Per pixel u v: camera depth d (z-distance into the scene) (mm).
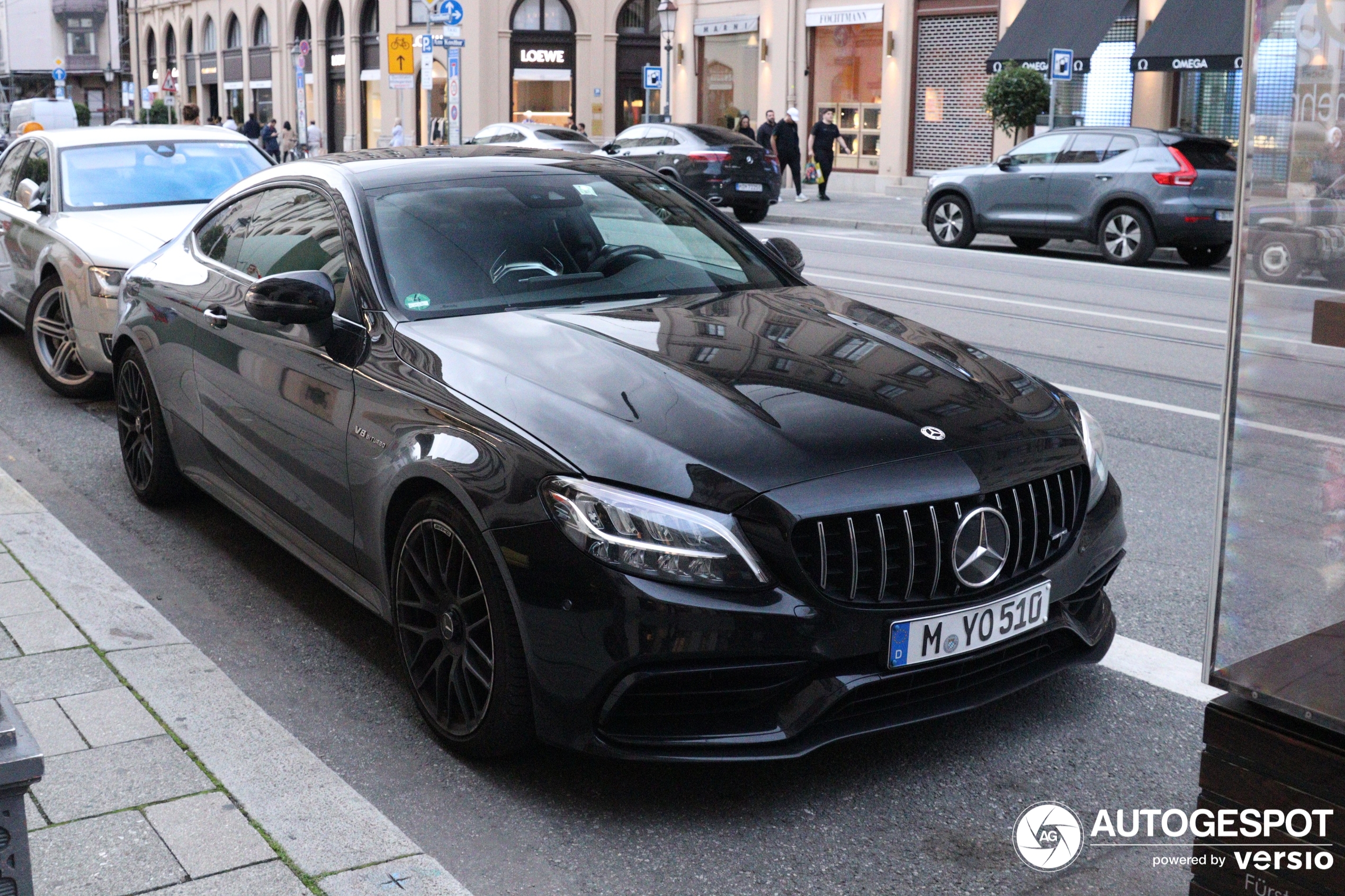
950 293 12414
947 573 3104
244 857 2760
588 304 4000
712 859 2934
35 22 70062
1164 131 15516
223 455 4668
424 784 3258
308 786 3086
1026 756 3408
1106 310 11320
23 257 8148
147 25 64188
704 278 4309
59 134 8812
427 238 4125
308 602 4543
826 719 3055
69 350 7531
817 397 3314
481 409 3318
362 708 3713
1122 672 3920
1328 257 2018
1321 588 2066
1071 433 3451
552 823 3078
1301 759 2121
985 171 17094
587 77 41406
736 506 2951
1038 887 2832
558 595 2988
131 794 3002
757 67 30875
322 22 47312
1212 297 12266
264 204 4871
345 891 2656
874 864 2914
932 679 3143
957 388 3475
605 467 3033
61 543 4734
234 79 54375
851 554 2986
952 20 25828
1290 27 2002
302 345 4051
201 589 4652
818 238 18625
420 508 3377
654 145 22297
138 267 5633
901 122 26891
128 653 3807
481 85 40656
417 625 3521
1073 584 3365
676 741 2980
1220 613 2197
